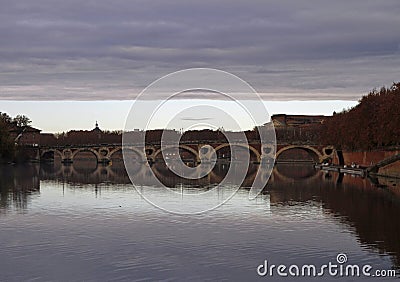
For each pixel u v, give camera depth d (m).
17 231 56.16
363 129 138.62
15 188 105.25
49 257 45.53
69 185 111.25
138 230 54.97
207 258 44.59
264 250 47.19
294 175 145.38
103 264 43.19
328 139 183.25
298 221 60.75
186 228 55.34
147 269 41.94
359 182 117.44
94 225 58.62
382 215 66.25
